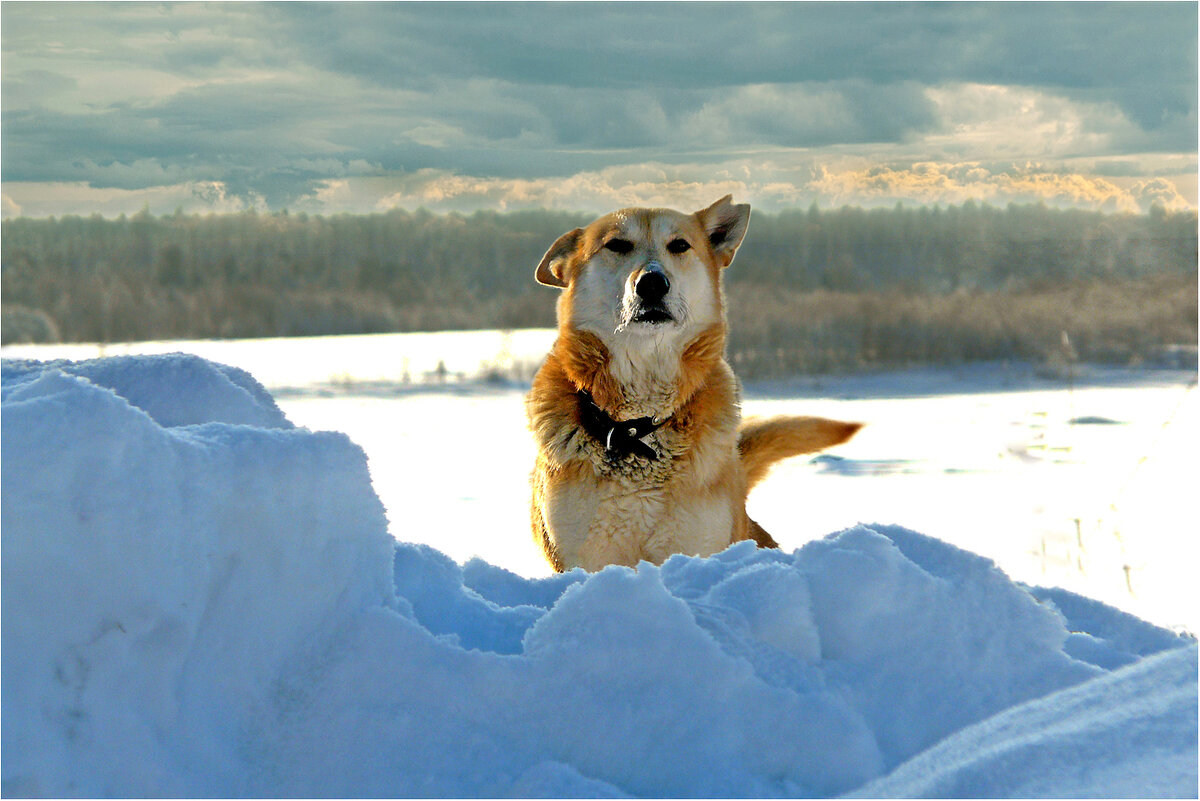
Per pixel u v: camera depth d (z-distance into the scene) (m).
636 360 4.28
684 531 4.22
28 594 1.41
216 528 1.61
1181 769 1.28
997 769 1.39
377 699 1.67
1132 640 2.42
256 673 1.65
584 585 1.88
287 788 1.56
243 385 2.58
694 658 1.74
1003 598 2.04
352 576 1.83
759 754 1.66
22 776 1.33
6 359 2.37
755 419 5.26
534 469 4.88
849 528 2.18
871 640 1.92
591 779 1.59
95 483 1.47
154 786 1.42
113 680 1.44
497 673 1.72
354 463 1.86
